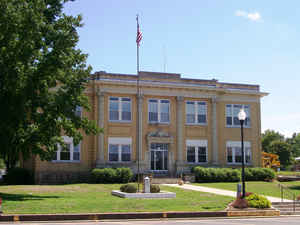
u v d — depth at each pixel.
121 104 42.03
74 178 39.75
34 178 38.81
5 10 23.12
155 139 42.41
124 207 20.94
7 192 27.98
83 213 18.94
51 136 26.06
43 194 27.31
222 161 44.75
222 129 45.25
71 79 26.70
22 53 23.89
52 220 18.11
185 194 28.25
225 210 21.23
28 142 25.38
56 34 25.58
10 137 25.17
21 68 23.81
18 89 24.25
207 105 44.78
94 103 41.34
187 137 43.66
